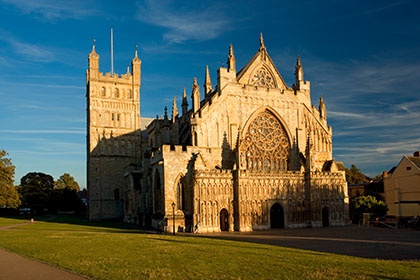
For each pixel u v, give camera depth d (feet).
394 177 326.03
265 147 277.44
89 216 382.42
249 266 91.91
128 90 420.77
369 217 276.00
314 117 296.92
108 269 89.10
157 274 83.15
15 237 171.53
